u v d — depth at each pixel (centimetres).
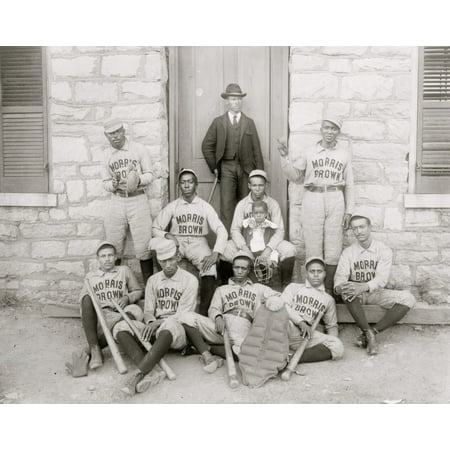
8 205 561
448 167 536
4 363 464
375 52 526
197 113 592
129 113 546
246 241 535
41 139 563
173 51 570
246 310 476
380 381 430
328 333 484
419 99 532
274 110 588
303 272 550
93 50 543
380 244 495
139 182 520
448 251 537
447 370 445
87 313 463
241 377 436
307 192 514
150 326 452
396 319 485
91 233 559
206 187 602
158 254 475
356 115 532
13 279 570
